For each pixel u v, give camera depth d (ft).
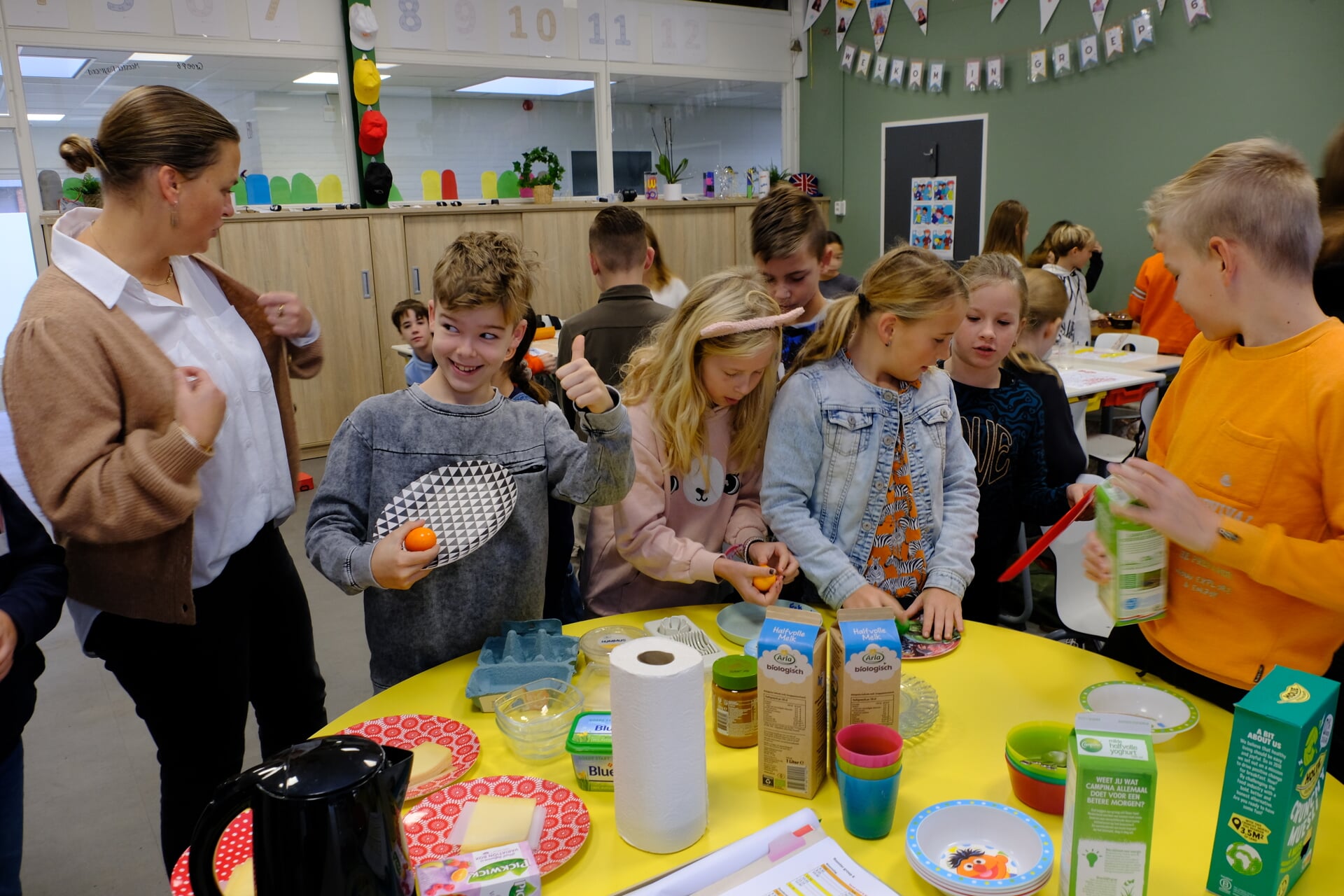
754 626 4.70
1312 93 15.17
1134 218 17.94
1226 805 2.79
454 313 4.48
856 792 3.11
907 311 4.76
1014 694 4.16
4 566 4.12
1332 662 4.12
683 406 4.99
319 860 2.31
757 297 4.93
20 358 4.13
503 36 19.63
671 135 22.98
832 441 5.07
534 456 4.90
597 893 2.94
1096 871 2.68
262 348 5.47
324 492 4.63
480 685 4.13
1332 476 3.56
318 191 18.20
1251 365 3.80
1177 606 4.15
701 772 3.14
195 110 4.45
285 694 5.71
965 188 20.77
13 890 4.28
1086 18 17.90
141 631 4.74
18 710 4.22
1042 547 4.20
